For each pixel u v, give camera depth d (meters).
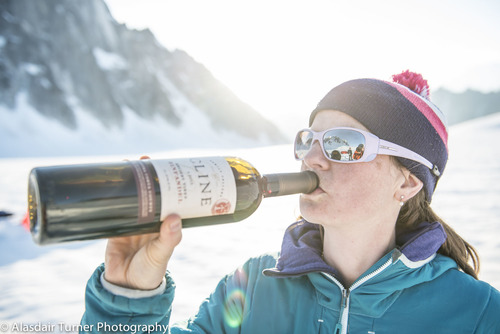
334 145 1.22
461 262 1.44
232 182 1.06
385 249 1.29
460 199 6.99
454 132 30.17
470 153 17.36
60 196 0.89
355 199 1.20
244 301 1.39
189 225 1.08
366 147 1.19
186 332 1.32
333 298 1.23
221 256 4.32
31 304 3.09
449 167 12.52
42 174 0.90
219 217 1.13
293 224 1.58
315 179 1.23
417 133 1.24
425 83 1.42
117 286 1.00
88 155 69.62
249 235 5.24
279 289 1.33
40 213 0.87
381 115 1.21
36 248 4.79
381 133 1.22
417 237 1.25
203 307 1.46
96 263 4.21
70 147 72.31
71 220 0.90
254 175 1.16
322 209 1.23
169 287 1.07
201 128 112.75
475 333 1.17
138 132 93.19
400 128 1.22
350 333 1.20
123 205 0.92
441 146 1.33
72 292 3.36
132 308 0.99
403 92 1.27
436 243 1.26
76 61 95.94
